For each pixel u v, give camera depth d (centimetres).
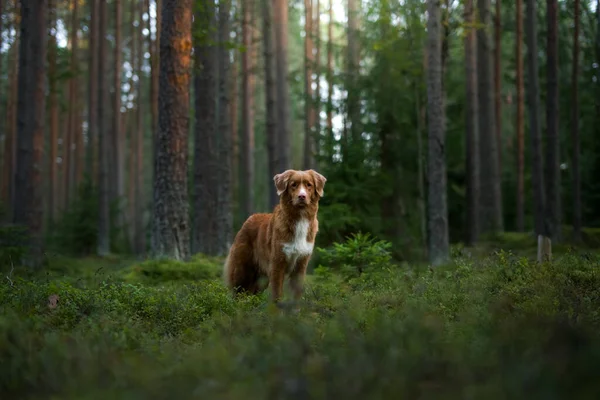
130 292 788
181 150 1394
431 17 1642
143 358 446
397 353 379
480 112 2323
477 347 411
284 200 814
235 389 332
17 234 1409
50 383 369
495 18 2422
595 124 2712
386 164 2036
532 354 370
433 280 866
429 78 1644
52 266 1577
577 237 2041
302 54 4378
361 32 2352
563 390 305
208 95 1975
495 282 796
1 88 3891
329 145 1850
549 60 1923
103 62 2645
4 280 859
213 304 723
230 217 2108
